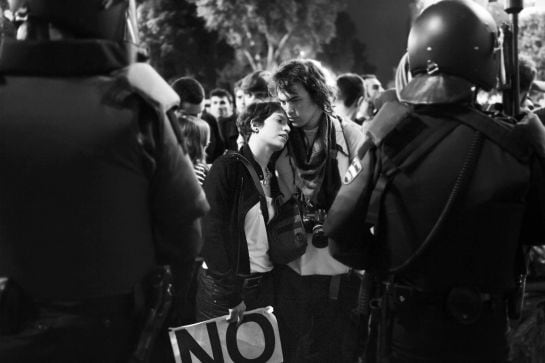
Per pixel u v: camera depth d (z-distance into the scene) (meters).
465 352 1.91
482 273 1.89
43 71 1.74
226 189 2.48
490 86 1.95
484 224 1.86
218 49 23.64
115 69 1.77
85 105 1.71
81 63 1.73
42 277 1.76
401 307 1.97
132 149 1.73
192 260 2.02
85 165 1.70
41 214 1.73
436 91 1.88
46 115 1.70
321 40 24.61
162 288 1.96
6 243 1.77
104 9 1.77
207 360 2.37
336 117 2.89
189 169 1.86
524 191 1.87
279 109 2.63
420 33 1.93
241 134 2.70
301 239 2.70
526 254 2.07
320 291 2.81
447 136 1.88
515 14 2.05
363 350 2.19
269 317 2.51
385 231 1.98
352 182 2.01
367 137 2.01
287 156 2.79
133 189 1.76
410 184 1.89
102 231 1.74
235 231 2.49
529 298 2.98
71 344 1.82
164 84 1.83
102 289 1.77
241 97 5.36
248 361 2.47
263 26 22.23
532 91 4.03
